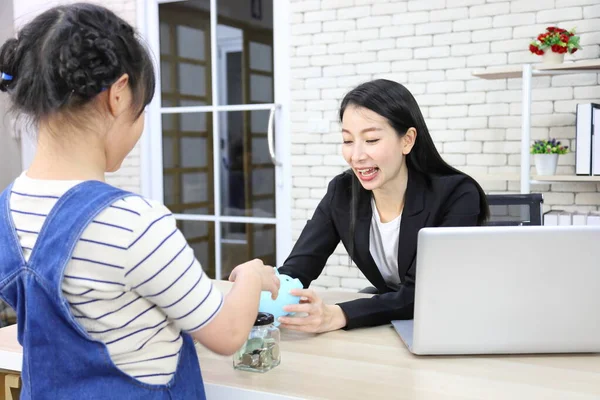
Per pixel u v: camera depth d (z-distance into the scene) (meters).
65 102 0.75
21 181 0.82
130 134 0.84
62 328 0.77
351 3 3.65
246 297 0.89
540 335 1.14
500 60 3.36
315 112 3.78
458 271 1.10
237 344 0.85
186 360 0.87
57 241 0.75
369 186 1.54
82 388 0.78
